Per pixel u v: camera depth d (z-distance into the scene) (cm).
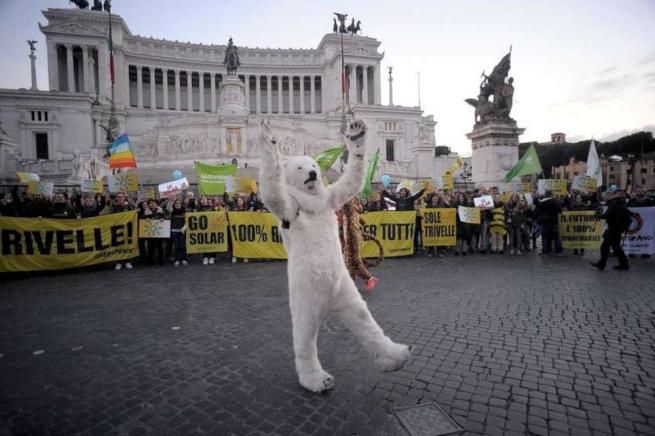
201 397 412
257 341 566
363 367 478
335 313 420
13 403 405
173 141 4603
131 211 1198
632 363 482
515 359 496
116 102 6556
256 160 4519
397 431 350
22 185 2108
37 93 5200
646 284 892
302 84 8100
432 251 1389
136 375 464
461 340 560
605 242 1067
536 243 1692
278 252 1300
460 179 4359
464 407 387
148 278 1021
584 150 6569
